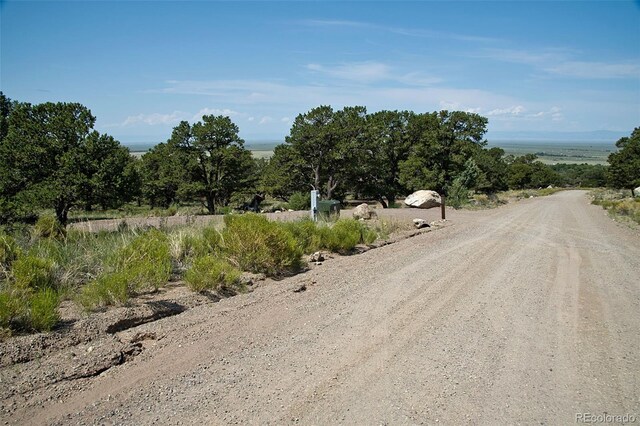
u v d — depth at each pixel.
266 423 3.46
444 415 3.62
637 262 10.66
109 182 18.48
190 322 5.68
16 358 4.32
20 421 3.41
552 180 105.88
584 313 6.47
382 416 3.59
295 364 4.57
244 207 46.78
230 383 4.12
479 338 5.39
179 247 9.14
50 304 5.12
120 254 7.84
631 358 4.82
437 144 44.00
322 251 11.12
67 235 10.62
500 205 38.03
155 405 3.71
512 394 3.98
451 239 14.07
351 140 42.62
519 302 6.98
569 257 11.20
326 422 3.49
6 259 7.17
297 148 43.00
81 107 19.09
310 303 6.71
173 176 42.44
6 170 17.78
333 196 48.03
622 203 32.62
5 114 25.75
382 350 4.97
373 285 7.88
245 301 6.69
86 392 3.89
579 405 3.81
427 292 7.48
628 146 52.69
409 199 32.91
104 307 5.91
